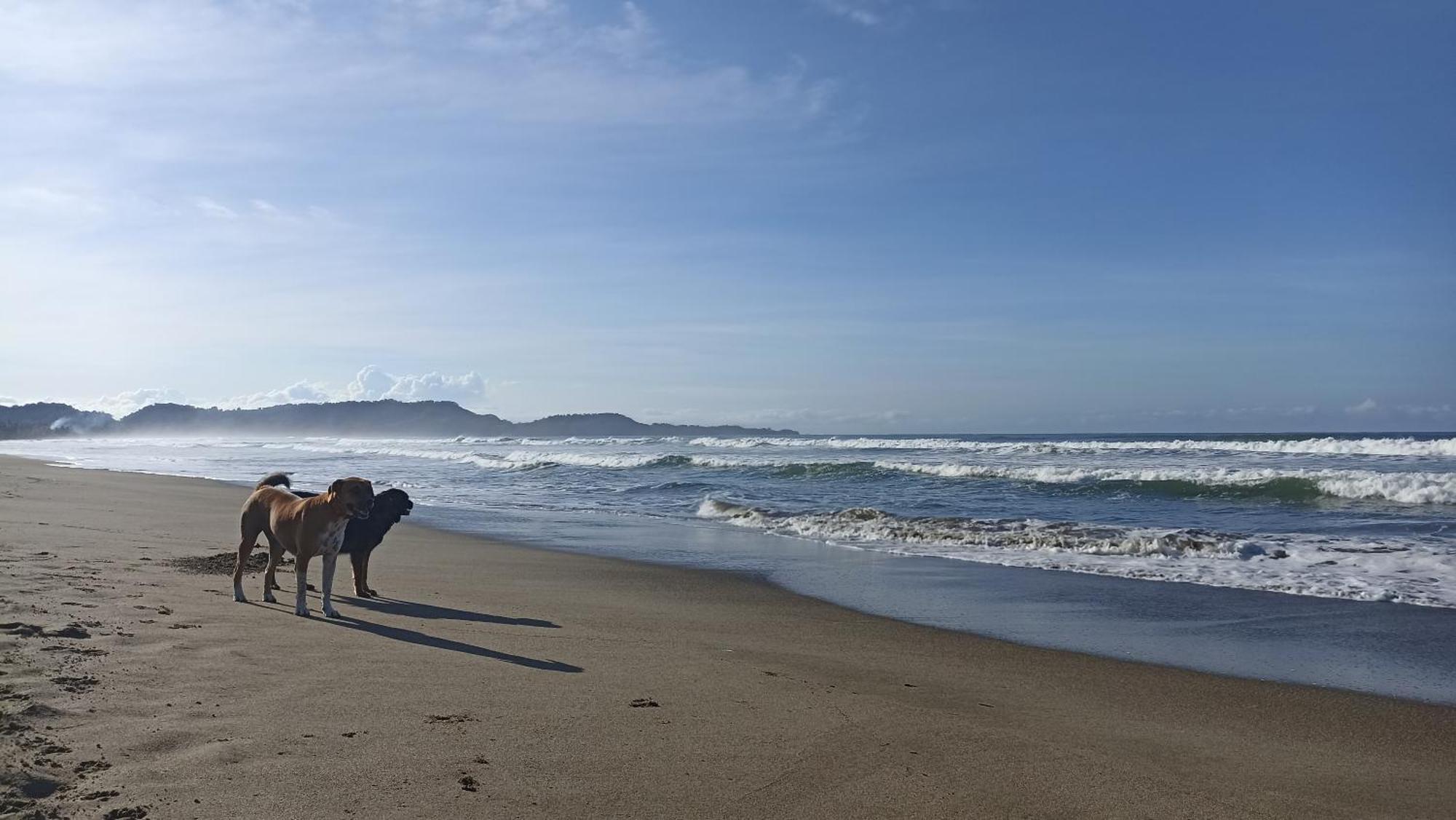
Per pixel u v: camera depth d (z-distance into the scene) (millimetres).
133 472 34594
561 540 16141
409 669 6352
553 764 4660
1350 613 10023
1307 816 4590
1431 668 7703
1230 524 17641
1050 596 10930
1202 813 4547
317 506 8352
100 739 4469
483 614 9031
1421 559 13336
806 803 4375
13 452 68500
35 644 6008
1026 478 26641
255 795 3986
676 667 7012
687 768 4750
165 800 3859
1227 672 7559
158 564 10492
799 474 31156
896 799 4496
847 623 9336
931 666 7562
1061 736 5715
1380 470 26047
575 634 8164
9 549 10547
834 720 5746
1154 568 13000
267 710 5164
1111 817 4418
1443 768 5379
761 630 8852
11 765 3996
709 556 14195
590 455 44188
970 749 5309
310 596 9523
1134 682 7188
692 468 35219
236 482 29109
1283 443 37812
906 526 16875
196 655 6238
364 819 3828
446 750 4730
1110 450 40656
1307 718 6316
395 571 11969
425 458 49094
